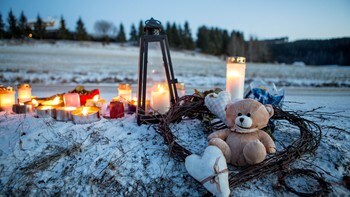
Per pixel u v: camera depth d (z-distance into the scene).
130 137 2.66
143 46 2.85
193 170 1.84
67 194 2.03
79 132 2.71
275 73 18.22
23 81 9.54
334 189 1.98
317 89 8.85
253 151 1.88
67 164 2.28
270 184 2.03
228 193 1.71
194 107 2.76
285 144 2.56
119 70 15.23
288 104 5.27
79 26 48.97
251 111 2.05
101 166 2.23
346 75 16.92
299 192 1.89
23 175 2.16
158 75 3.14
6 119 3.03
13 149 2.42
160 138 2.64
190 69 19.22
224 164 1.80
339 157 2.33
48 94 6.52
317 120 3.61
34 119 3.00
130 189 2.04
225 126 2.53
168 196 1.97
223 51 50.97
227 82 3.18
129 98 3.61
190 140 2.61
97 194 2.02
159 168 2.21
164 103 2.98
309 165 2.23
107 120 3.07
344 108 4.82
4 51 24.61
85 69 14.98
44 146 2.47
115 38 54.06
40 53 25.08
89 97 3.55
